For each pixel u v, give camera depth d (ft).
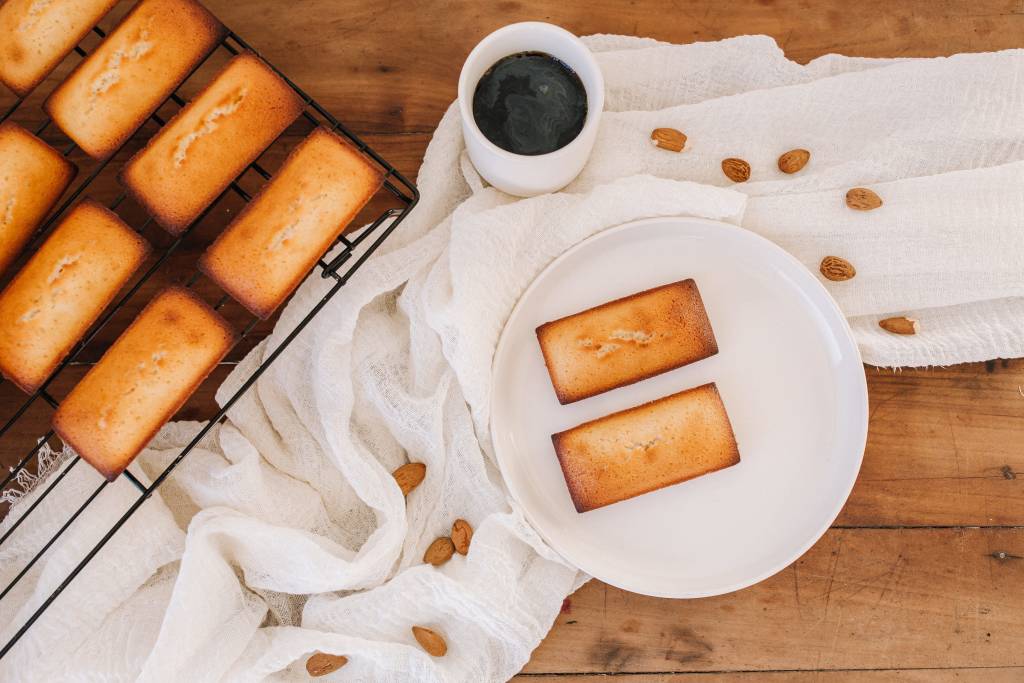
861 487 2.87
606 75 2.87
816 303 2.79
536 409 2.80
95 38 2.85
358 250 2.81
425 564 2.78
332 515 2.86
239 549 2.75
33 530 2.74
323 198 2.62
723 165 2.87
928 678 2.84
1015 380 2.88
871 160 2.86
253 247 2.61
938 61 2.83
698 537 2.79
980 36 2.91
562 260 2.78
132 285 2.84
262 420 2.83
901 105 2.85
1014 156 2.86
